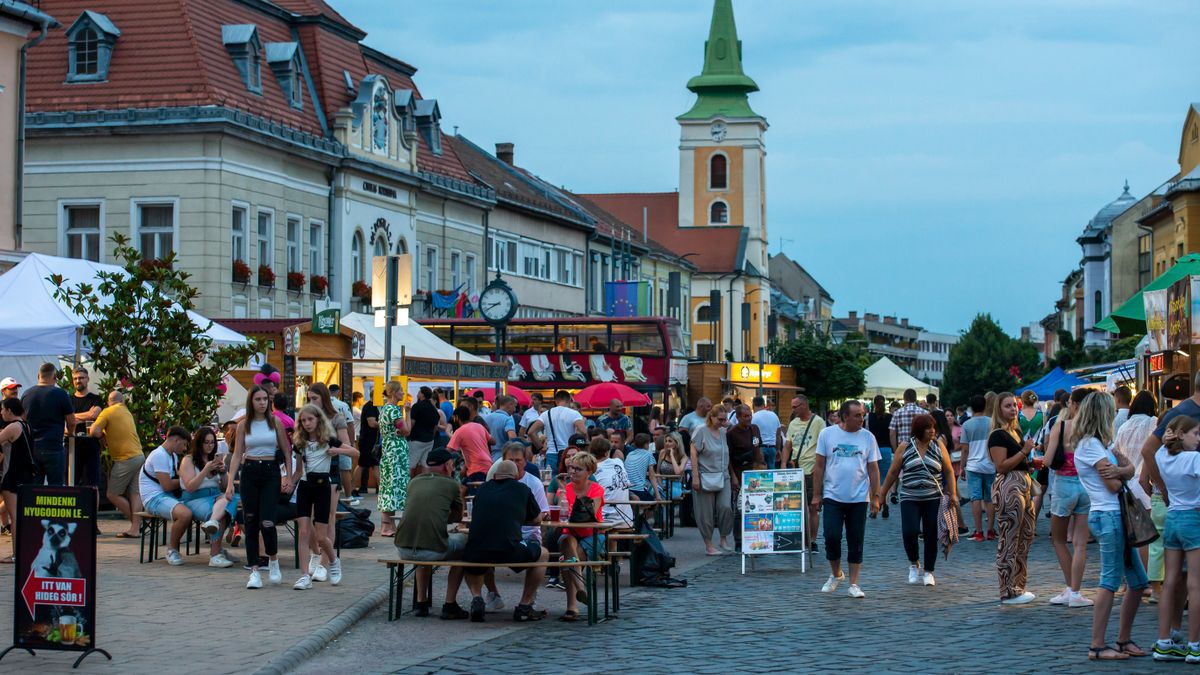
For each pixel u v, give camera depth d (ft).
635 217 449.06
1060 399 79.66
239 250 145.48
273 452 53.57
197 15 146.30
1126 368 117.39
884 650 42.70
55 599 37.81
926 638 44.93
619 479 61.67
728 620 49.49
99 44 142.61
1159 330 71.41
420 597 49.96
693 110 447.83
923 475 58.75
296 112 157.38
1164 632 40.60
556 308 239.71
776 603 53.93
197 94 140.77
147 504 59.57
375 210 171.01
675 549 76.07
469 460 69.51
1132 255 273.13
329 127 162.91
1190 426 39.70
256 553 53.31
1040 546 75.05
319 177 160.66
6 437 56.85
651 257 305.73
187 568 58.23
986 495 79.87
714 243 432.66
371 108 169.48
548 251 237.25
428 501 49.19
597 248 263.90
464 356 119.34
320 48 165.99
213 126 139.23
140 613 46.91
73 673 36.86
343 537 68.28
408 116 180.24
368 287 168.35
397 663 40.52
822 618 49.73
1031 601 53.01
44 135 141.28
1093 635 41.11
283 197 153.07
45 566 37.81
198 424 74.90
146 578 55.16
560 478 72.08
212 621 45.47
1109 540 40.73
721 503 73.36
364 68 175.22
